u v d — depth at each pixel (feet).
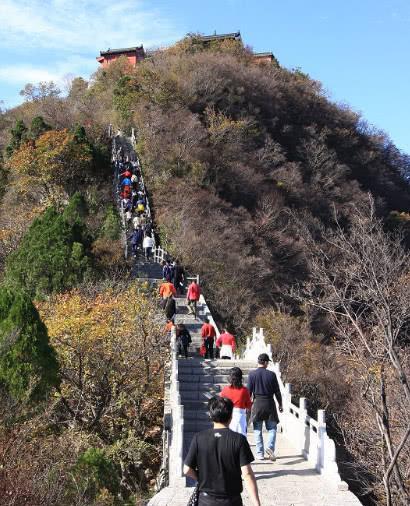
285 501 31.81
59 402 54.75
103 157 148.15
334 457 35.12
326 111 251.80
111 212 114.93
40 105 216.95
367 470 63.31
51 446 41.73
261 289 134.72
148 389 60.03
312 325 114.42
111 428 56.80
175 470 34.81
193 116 197.77
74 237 90.58
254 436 42.50
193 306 84.48
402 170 259.60
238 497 19.35
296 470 37.22
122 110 203.31
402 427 47.67
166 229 135.13
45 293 83.10
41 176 131.44
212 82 224.94
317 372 94.43
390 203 225.35
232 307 122.01
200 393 56.08
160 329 65.16
